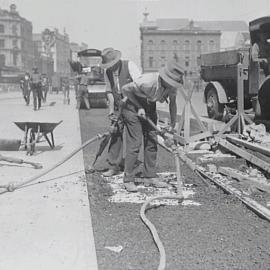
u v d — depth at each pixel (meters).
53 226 4.90
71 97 38.72
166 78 5.95
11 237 4.58
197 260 4.02
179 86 5.98
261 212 5.20
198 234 4.66
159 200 5.96
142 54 73.12
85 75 22.48
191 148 9.41
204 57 15.15
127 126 6.36
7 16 83.06
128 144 6.37
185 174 7.44
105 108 23.73
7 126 14.59
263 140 8.34
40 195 6.18
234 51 12.88
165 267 3.85
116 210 5.51
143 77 6.17
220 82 14.48
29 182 6.84
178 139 9.73
